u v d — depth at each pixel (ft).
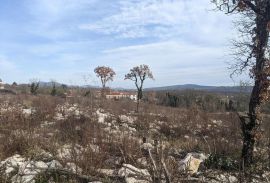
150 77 100.83
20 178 28.76
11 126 47.62
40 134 44.60
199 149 46.44
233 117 70.33
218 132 61.52
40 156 34.50
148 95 160.35
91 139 43.39
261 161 36.04
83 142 41.09
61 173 30.17
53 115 66.80
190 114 81.61
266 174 31.89
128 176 29.40
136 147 38.37
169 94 156.56
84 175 30.01
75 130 48.98
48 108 75.00
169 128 65.36
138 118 75.25
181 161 36.06
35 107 79.92
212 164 36.91
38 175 29.50
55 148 38.52
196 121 75.72
